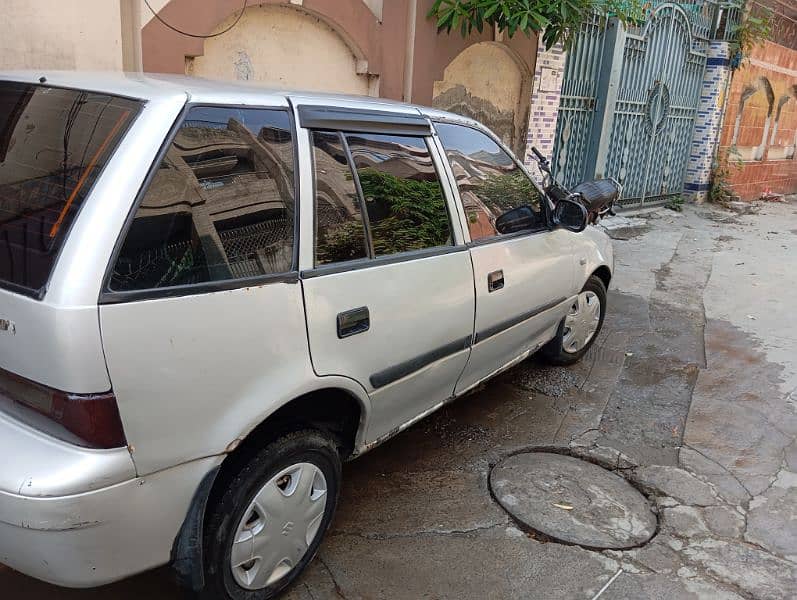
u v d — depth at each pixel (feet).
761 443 14.17
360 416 9.52
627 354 18.63
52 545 6.31
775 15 46.06
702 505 11.80
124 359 6.37
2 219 7.08
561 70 28.50
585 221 13.16
